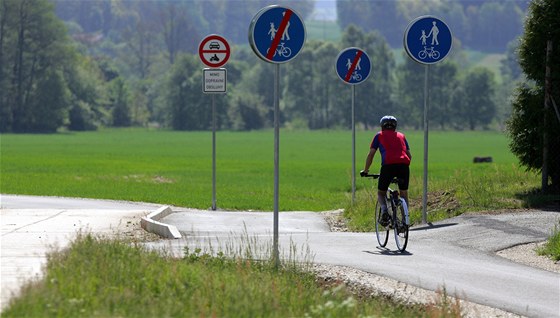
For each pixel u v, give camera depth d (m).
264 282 28.94
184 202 76.12
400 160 43.28
